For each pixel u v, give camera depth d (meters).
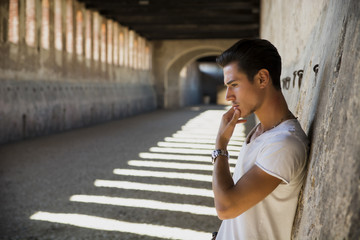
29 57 11.78
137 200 4.74
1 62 10.27
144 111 26.12
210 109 29.80
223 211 1.10
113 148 9.36
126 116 22.09
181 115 22.75
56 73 13.75
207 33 25.22
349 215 0.68
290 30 3.70
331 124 0.94
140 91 25.61
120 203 4.62
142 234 3.59
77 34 15.91
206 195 4.96
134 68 24.75
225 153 1.23
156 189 5.30
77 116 15.21
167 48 28.91
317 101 1.24
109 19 20.08
